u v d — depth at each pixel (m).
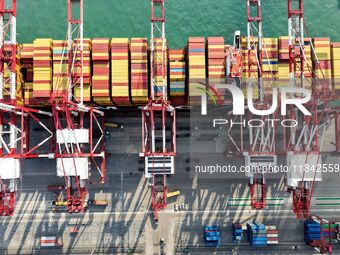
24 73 49.81
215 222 52.69
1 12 43.22
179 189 52.88
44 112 48.34
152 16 45.94
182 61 49.47
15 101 44.56
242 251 52.25
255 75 49.28
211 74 48.34
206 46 49.84
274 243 51.38
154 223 52.66
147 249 52.47
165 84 47.59
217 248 52.41
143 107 47.91
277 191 52.78
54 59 47.53
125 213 52.75
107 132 52.62
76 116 51.22
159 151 51.09
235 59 47.75
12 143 44.75
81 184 47.12
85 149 52.72
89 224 52.62
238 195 52.88
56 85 47.06
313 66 49.25
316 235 51.03
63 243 52.38
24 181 52.72
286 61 48.94
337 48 48.78
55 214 52.69
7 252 52.19
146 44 47.84
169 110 47.44
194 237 52.47
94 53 47.34
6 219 52.56
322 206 52.38
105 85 47.44
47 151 52.66
